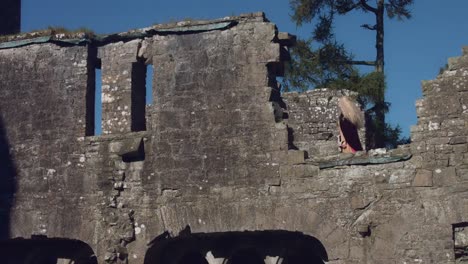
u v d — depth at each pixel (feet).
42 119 79.41
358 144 79.00
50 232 77.56
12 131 80.28
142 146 75.82
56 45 79.87
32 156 79.25
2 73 81.41
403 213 68.03
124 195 75.77
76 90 78.59
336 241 69.36
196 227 73.26
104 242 75.51
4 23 96.89
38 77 80.07
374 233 68.54
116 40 78.64
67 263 80.48
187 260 86.69
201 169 73.87
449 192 67.05
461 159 67.15
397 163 68.85
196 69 75.46
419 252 67.21
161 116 75.72
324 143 97.86
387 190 68.69
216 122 74.13
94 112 79.71
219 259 75.36
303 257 84.33
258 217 71.61
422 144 68.33
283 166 71.67
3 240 79.15
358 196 69.31
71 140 78.07
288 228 70.74
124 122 77.30
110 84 78.23
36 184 78.74
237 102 73.77
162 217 74.23
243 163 72.74
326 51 121.80
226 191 72.84
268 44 73.56
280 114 73.31
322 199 70.23
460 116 67.72
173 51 76.38
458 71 68.28
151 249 74.64
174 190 74.28
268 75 73.67
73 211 77.10
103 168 76.59
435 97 68.64
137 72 78.54
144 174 75.41
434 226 67.05
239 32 74.59
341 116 79.00
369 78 117.08
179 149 74.74
